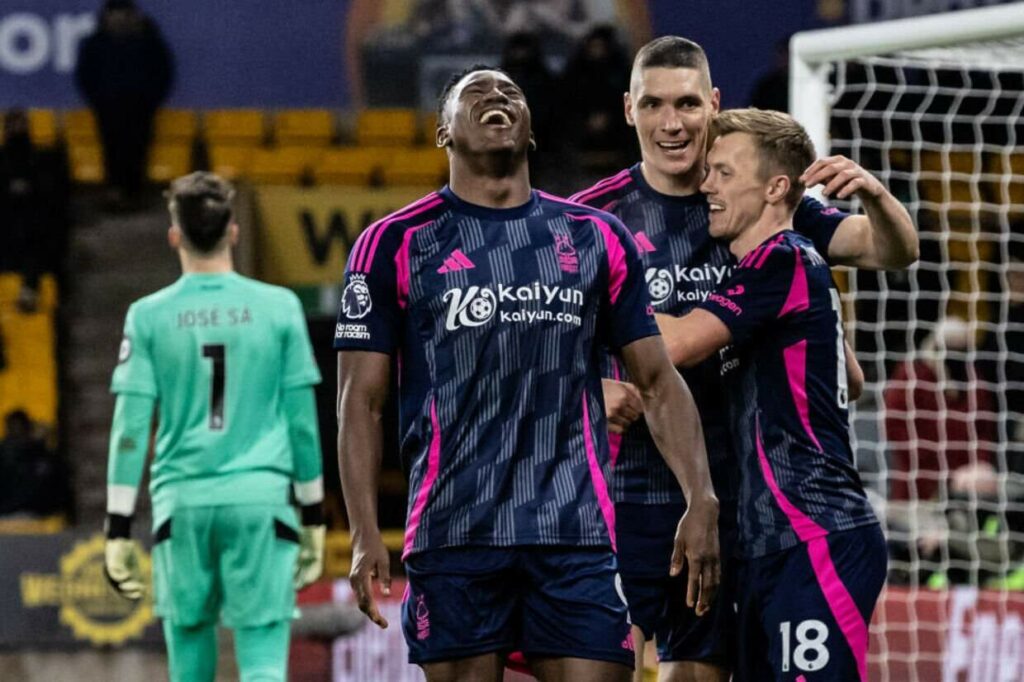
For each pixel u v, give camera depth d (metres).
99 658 22.19
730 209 12.01
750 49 37.91
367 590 10.38
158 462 16.34
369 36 38.25
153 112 35.59
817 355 11.58
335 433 34.22
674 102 12.29
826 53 16.50
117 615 22.25
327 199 35.84
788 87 32.16
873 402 23.56
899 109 29.44
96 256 36.47
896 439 22.86
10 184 34.56
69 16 37.69
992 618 19.50
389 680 21.52
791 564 11.52
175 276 36.38
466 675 10.42
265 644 16.22
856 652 11.41
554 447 10.34
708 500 10.66
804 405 11.54
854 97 28.88
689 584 10.66
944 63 18.30
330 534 27.52
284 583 16.28
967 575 22.58
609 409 12.09
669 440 10.79
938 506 22.14
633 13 37.78
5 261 34.72
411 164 37.16
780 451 11.59
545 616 10.34
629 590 12.56
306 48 38.38
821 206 12.64
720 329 11.48
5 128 34.56
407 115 38.19
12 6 37.53
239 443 16.22
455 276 10.35
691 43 12.51
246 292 16.45
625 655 10.40
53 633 22.17
